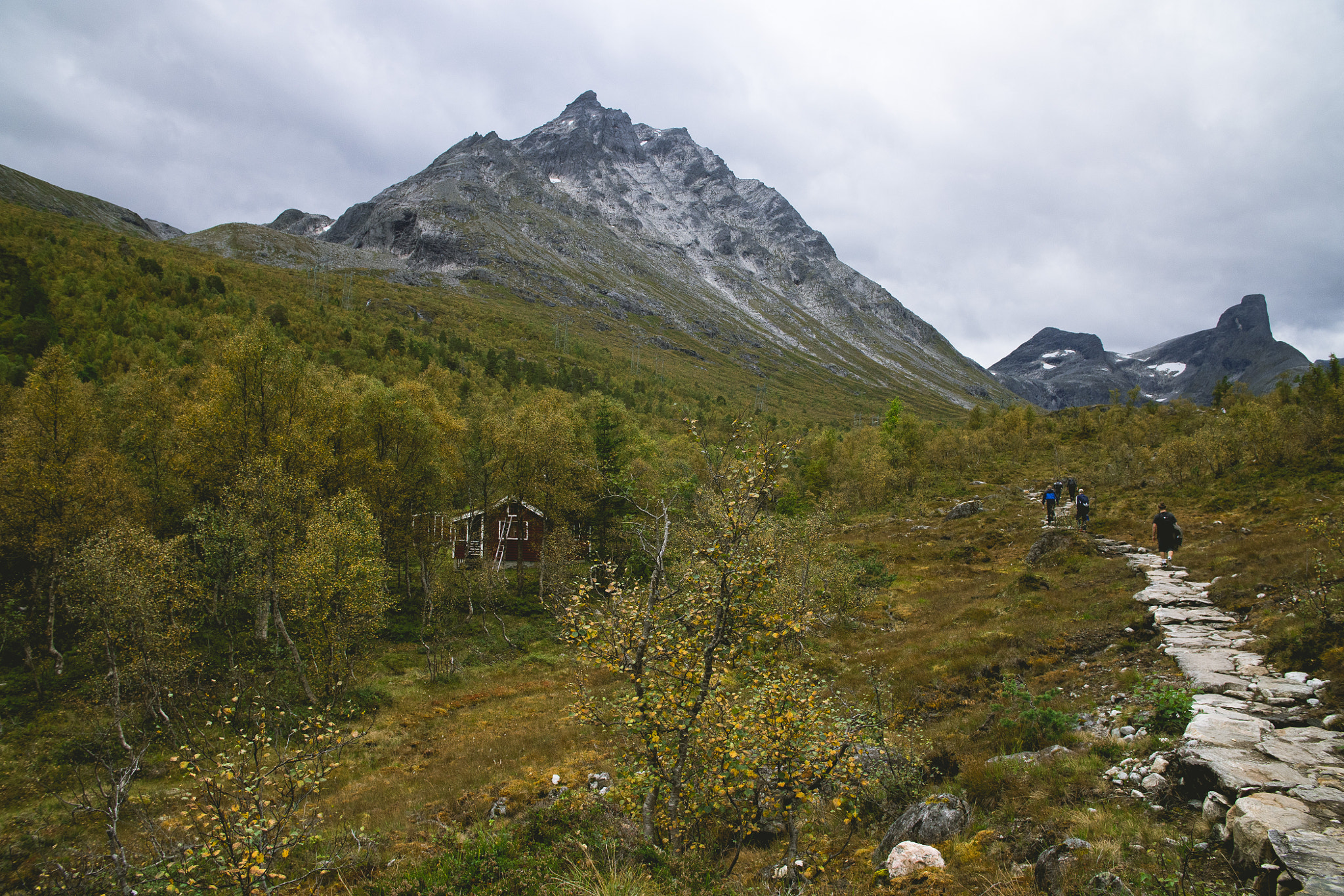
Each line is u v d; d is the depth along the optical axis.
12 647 29.81
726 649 9.08
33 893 12.09
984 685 15.40
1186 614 16.09
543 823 11.01
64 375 32.28
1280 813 6.18
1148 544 27.83
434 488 46.09
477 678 30.31
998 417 92.19
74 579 23.44
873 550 40.94
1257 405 56.22
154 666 22.28
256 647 30.42
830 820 10.42
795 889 7.87
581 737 19.20
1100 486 47.12
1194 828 6.96
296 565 27.72
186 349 76.94
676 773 8.56
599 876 7.60
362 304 192.50
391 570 45.31
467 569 44.41
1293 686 10.34
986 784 9.48
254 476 31.47
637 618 9.05
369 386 45.56
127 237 177.75
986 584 29.12
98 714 22.34
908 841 8.43
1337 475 31.02
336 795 17.44
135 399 41.81
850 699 15.30
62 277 96.44
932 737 12.58
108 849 13.83
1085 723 11.30
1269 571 17.53
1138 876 6.12
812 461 68.75
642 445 63.75
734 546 9.05
